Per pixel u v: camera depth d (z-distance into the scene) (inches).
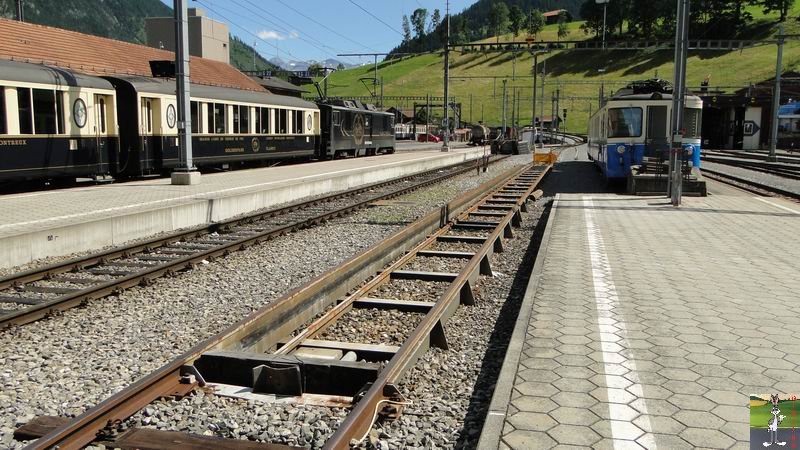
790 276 355.9
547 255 419.2
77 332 285.7
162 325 297.4
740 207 683.4
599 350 234.8
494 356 254.5
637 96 871.1
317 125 1453.0
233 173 1058.1
